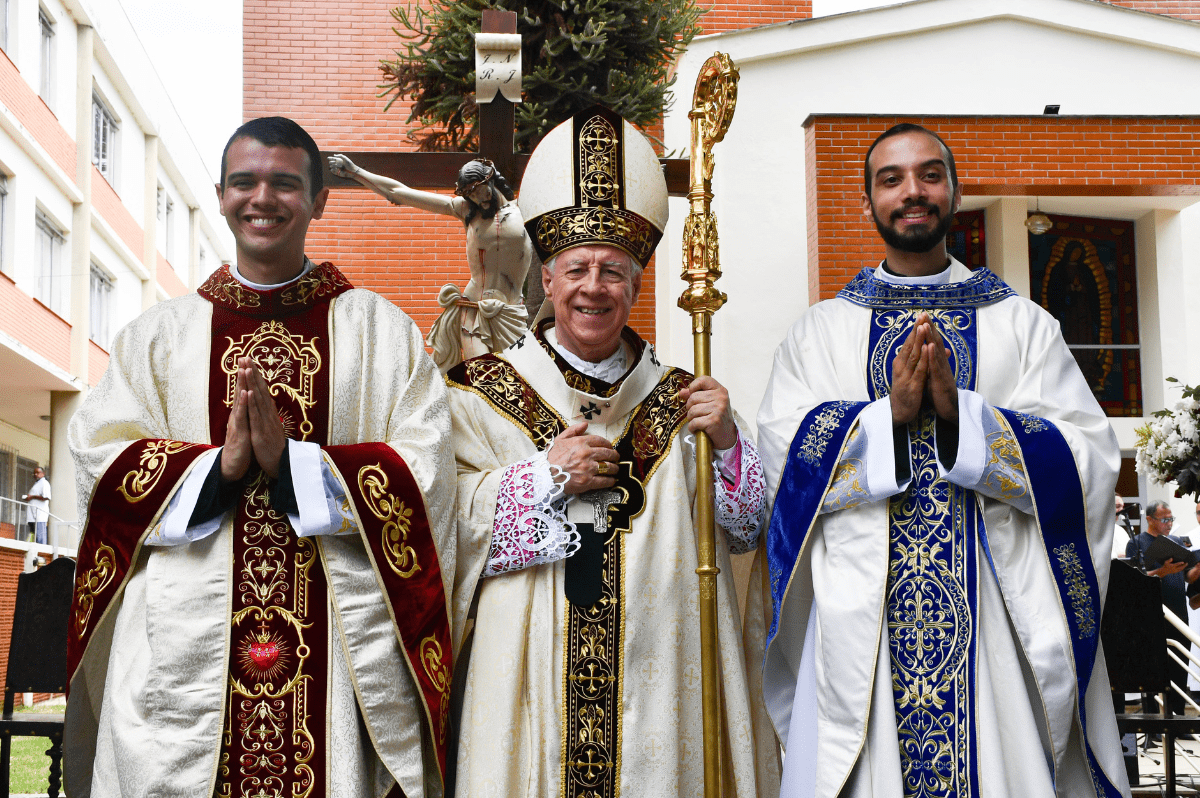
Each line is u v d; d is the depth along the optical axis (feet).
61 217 56.44
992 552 10.09
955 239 37.32
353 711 8.98
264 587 9.06
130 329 9.78
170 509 8.93
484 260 17.99
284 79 38.37
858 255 31.17
